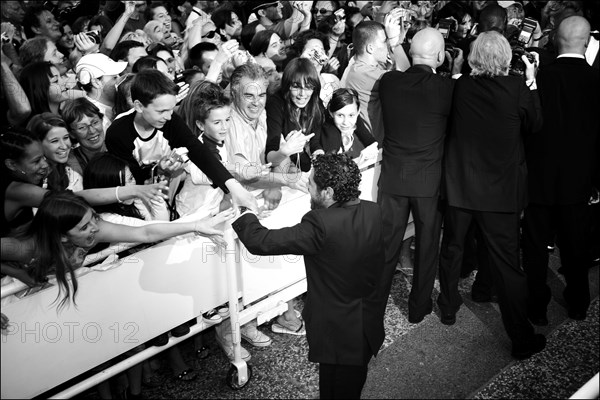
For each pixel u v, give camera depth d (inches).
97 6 259.6
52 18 235.6
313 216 108.7
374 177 157.2
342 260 108.0
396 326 161.2
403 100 142.0
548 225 156.7
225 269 131.2
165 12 249.1
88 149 142.8
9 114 158.6
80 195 115.5
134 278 117.3
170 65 189.2
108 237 110.8
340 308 111.4
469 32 215.9
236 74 134.8
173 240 120.0
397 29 176.4
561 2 246.5
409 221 174.7
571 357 149.8
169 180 134.7
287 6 267.6
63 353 112.7
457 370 146.0
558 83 147.6
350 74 165.2
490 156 138.6
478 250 165.0
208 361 150.3
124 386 137.1
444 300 158.6
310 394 139.2
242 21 299.6
